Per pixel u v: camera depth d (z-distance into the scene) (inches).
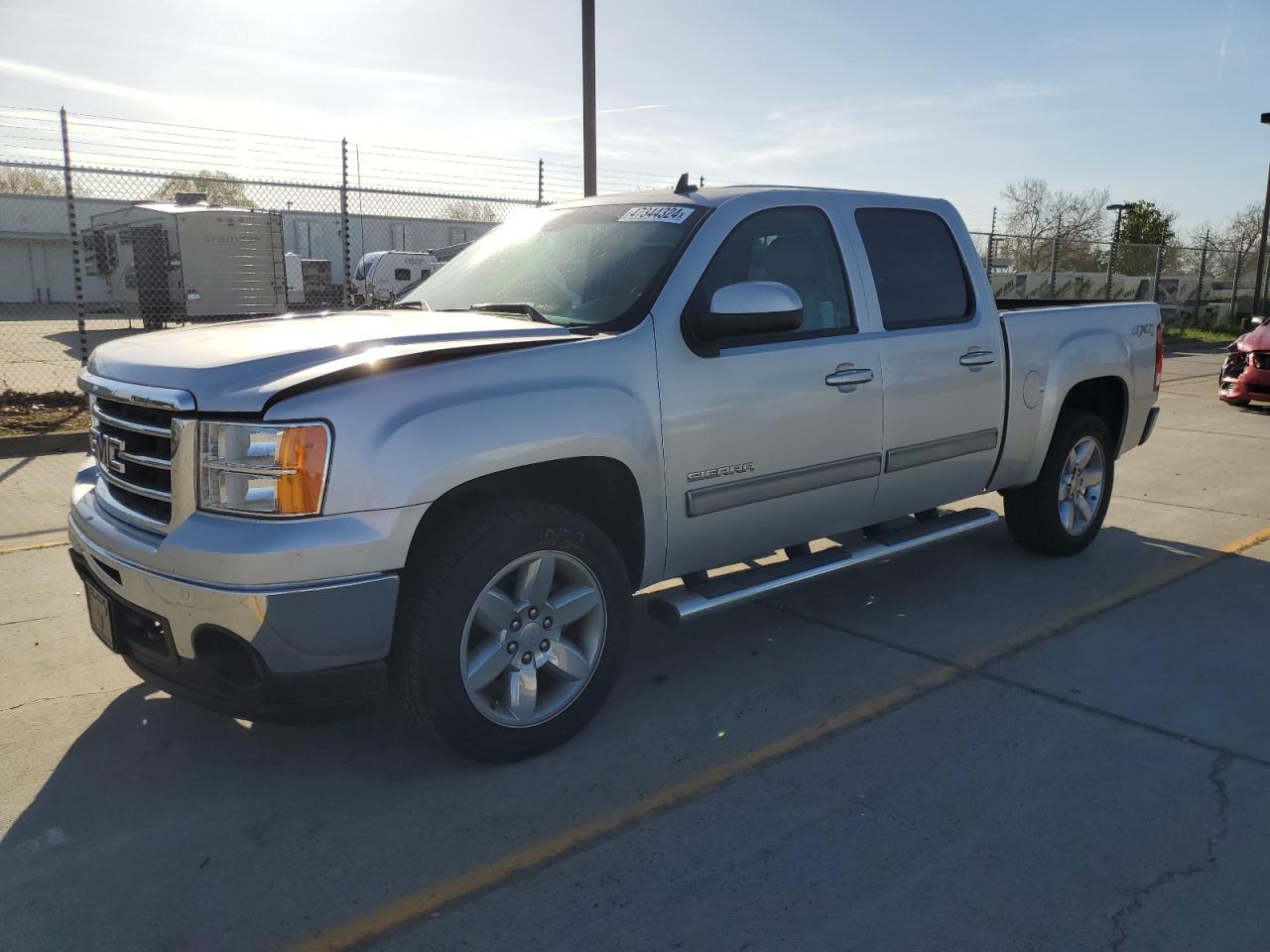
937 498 191.5
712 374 147.4
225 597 110.7
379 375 118.4
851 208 176.7
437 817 120.8
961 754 136.3
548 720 134.3
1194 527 257.8
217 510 114.2
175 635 116.8
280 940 98.7
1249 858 112.1
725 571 221.3
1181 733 142.4
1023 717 147.5
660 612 147.3
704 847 114.4
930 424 182.2
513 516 126.2
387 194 499.5
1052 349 208.8
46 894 105.6
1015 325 200.7
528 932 99.8
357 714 120.7
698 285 149.4
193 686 119.8
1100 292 947.3
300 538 110.8
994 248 831.7
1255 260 1152.2
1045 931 99.7
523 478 138.3
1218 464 343.3
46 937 98.9
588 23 426.9
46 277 1393.9
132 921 101.4
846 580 213.5
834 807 122.7
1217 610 194.1
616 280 151.8
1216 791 126.4
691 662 169.3
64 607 193.0
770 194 164.7
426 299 173.0
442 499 125.7
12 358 719.1
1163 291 1030.4
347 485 113.1
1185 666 166.6
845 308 171.3
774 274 162.2
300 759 135.4
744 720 147.1
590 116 435.5
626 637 141.9
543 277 161.2
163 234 852.6
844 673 164.1
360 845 115.0
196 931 100.0
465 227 1065.5
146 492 121.4
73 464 334.3
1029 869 110.0
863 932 99.7
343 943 98.3
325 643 113.6
